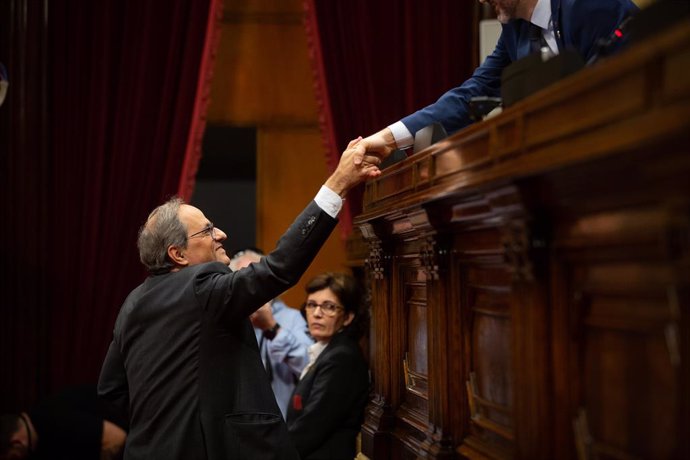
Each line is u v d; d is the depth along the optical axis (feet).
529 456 4.10
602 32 5.77
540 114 3.87
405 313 6.70
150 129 13.74
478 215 4.65
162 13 13.78
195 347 6.22
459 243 5.28
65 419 8.59
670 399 3.16
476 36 14.03
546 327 4.04
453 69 14.14
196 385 6.16
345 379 8.52
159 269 6.75
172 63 13.71
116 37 13.75
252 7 15.67
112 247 13.57
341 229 14.20
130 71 13.71
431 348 5.64
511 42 6.66
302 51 15.78
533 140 3.88
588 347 3.77
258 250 12.21
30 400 13.34
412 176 5.73
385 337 7.06
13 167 13.46
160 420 6.17
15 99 13.47
